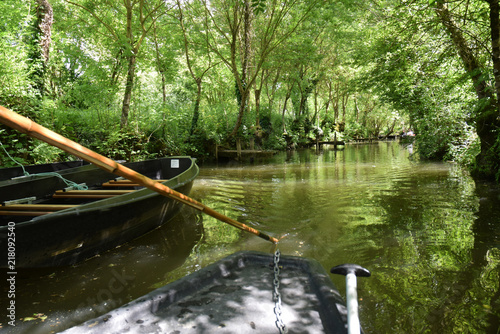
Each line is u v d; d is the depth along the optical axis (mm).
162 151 15750
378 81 11555
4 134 8312
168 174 8477
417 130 14562
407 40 9250
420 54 9805
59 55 13602
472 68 8000
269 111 28188
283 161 17453
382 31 10812
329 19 15672
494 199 6594
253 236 4875
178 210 6133
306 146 33094
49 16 11438
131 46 13016
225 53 21531
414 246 4246
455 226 4996
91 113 12820
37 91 10039
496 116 8367
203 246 4516
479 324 2545
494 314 2660
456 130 12695
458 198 6863
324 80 35312
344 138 40656
